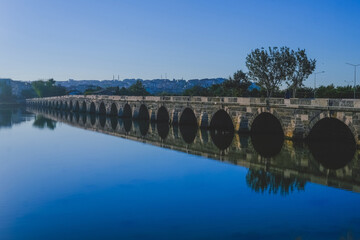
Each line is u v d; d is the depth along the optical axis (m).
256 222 21.28
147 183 30.16
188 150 46.34
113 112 113.69
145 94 194.12
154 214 22.72
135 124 83.19
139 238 19.25
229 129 65.75
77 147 49.81
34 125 84.00
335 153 41.41
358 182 29.75
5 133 66.75
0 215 22.72
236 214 22.62
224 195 26.58
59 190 28.22
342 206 23.88
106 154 44.03
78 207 24.16
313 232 19.81
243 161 38.50
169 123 77.94
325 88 84.81
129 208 23.91
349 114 39.59
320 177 31.45
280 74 84.00
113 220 21.73
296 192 27.14
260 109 53.03
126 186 29.28
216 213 22.83
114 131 70.31
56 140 57.09
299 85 84.00
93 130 72.44
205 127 65.94
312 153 41.66
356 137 38.78
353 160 37.84
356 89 76.75
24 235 19.61
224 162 38.25
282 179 30.95
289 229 20.20
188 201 25.23
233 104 58.62
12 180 31.34
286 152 42.62
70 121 95.94
